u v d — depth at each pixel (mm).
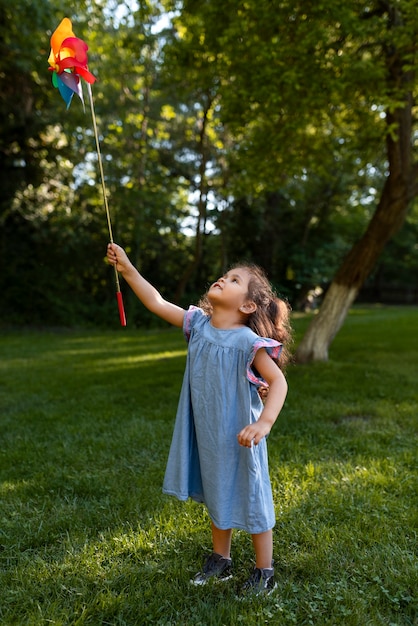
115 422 4516
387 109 6219
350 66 5621
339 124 7680
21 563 2316
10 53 11453
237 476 2062
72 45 2191
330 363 7168
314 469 3287
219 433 2029
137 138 16234
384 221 6957
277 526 2580
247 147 7398
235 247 19344
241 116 6719
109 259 2291
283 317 2252
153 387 6031
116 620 1936
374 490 2959
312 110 6449
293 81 5543
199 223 15812
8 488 3148
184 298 18078
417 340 10156
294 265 19094
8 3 9508
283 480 3111
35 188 15297
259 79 5762
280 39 5773
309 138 7809
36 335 13453
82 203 16562
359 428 4215
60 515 2760
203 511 2766
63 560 2324
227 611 1948
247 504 2027
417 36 5305
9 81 12922
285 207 19250
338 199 18906
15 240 15727
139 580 2172
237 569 2275
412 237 25562
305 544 2430
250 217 18625
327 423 4359
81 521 2686
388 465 3361
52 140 14883
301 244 19438
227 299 2113
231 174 13938
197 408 2088
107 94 14188
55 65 2221
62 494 3068
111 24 11117
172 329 15648
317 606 1979
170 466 2162
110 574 2211
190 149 17078
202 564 2297
